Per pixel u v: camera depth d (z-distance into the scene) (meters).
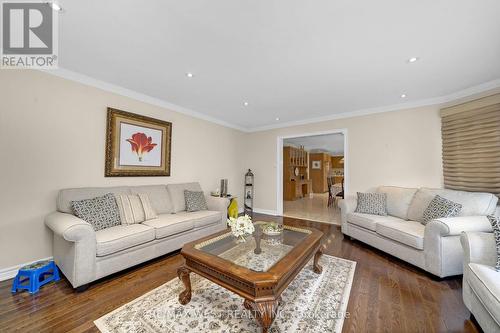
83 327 1.44
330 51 2.05
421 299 1.77
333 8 1.49
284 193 7.89
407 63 2.26
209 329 1.44
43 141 2.31
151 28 1.73
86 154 2.65
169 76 2.62
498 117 2.56
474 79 2.64
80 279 1.82
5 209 2.07
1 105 2.05
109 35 1.82
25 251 2.18
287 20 1.62
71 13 1.55
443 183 3.19
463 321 1.50
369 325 1.47
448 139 3.12
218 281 1.51
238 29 1.73
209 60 2.23
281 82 2.77
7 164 2.08
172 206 3.27
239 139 5.41
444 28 1.70
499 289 1.19
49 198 2.35
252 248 1.97
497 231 1.52
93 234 1.90
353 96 3.26
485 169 2.68
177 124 3.81
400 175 3.57
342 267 2.36
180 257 2.66
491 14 1.53
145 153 3.27
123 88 3.00
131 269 2.31
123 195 2.68
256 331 1.42
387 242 2.61
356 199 3.51
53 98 2.38
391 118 3.66
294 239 2.15
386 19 1.60
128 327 1.44
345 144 4.15
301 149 9.06
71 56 2.17
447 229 1.99
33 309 1.61
